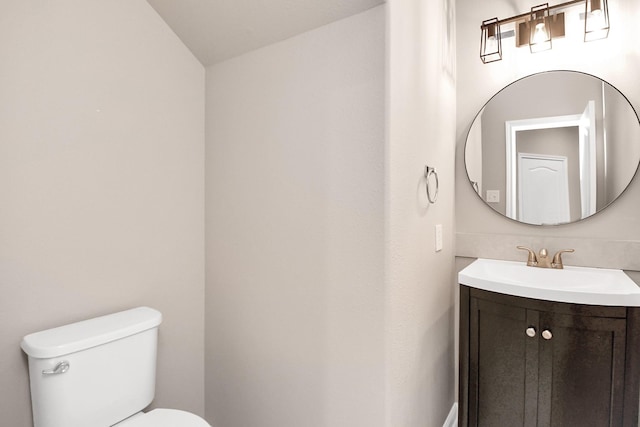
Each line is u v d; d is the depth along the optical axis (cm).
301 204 134
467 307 146
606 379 119
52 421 105
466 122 191
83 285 129
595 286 146
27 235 115
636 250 153
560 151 169
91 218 131
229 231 161
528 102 176
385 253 112
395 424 117
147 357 129
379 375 114
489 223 187
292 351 138
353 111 119
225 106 161
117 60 138
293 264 137
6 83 110
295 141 135
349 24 118
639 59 153
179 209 161
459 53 191
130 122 142
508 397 135
